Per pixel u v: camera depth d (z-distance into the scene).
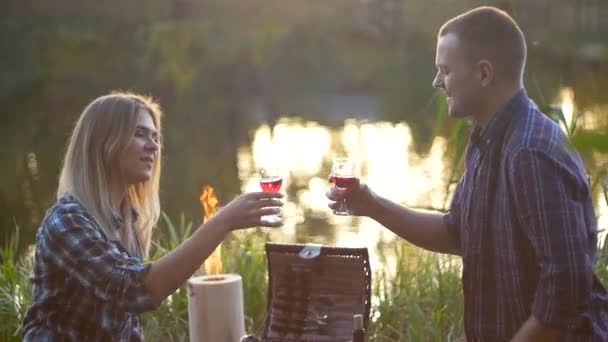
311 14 26.75
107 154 2.76
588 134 1.31
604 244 4.40
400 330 4.38
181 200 10.67
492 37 2.55
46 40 22.34
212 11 24.98
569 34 20.66
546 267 2.35
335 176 3.00
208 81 22.98
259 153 14.26
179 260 2.59
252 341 3.00
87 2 23.31
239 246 4.92
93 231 2.64
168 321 4.46
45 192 11.43
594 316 2.49
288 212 9.08
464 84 2.59
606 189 4.02
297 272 3.01
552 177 2.36
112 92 2.95
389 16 27.50
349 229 8.21
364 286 2.95
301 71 26.06
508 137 2.50
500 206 2.50
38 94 21.48
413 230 3.02
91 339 2.66
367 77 25.03
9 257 5.00
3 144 16.23
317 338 2.97
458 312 4.35
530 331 2.38
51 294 2.66
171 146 15.82
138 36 22.86
